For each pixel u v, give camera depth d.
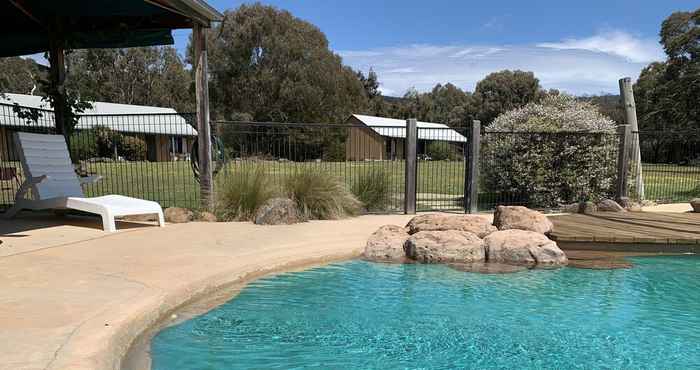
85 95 7.94
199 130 7.11
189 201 9.10
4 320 2.73
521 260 5.26
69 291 3.33
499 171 9.85
